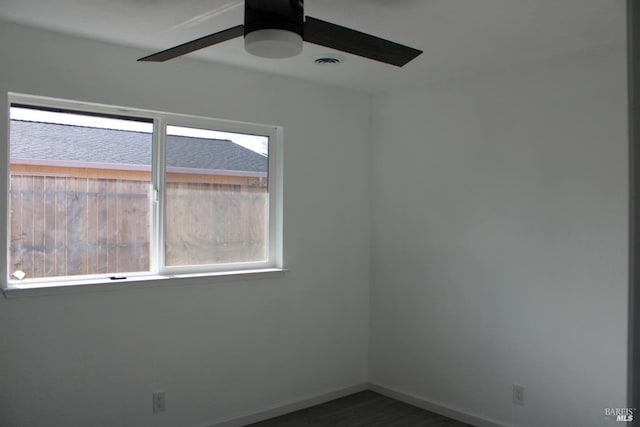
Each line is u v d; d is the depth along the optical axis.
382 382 4.01
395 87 3.86
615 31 2.61
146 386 3.00
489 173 3.36
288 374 3.63
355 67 3.32
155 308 3.04
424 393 3.72
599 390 2.84
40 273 2.78
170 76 3.08
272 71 3.44
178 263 3.24
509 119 3.26
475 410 3.42
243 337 3.40
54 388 2.71
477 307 3.42
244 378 3.41
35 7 2.36
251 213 3.55
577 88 2.95
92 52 2.81
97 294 2.84
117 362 2.90
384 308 4.01
